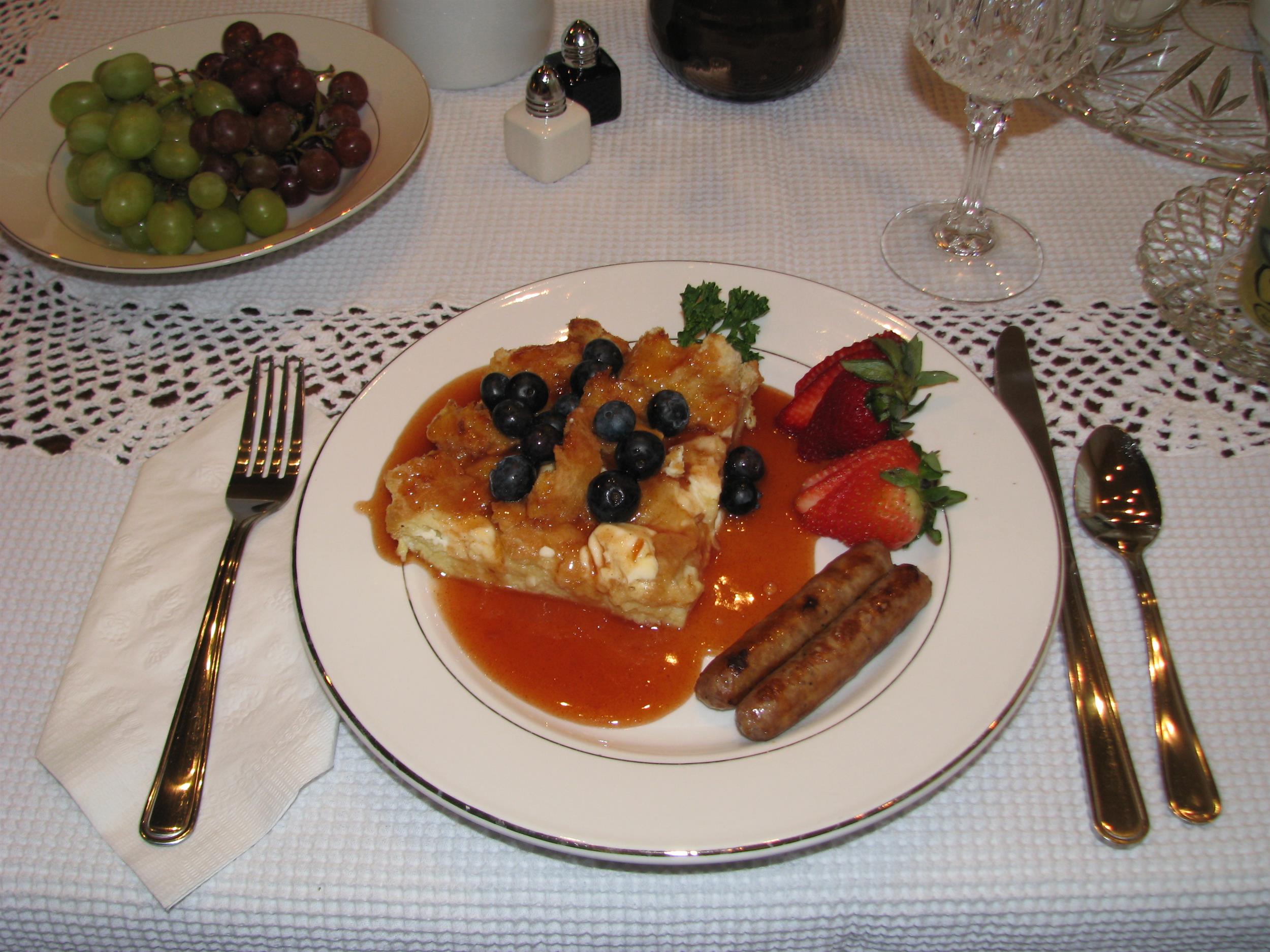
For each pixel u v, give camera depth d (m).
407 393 0.47
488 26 0.60
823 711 0.39
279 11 0.67
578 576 0.42
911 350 0.45
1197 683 0.39
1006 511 0.42
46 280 0.54
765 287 0.50
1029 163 0.59
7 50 0.65
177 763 0.36
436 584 0.44
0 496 0.45
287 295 0.53
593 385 0.45
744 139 0.61
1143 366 0.49
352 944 0.36
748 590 0.44
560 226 0.56
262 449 0.46
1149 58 0.61
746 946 0.36
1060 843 0.36
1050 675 0.39
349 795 0.37
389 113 0.57
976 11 0.48
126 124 0.51
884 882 0.35
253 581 0.41
